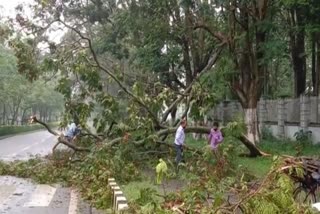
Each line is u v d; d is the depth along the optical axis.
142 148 18.64
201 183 12.05
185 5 24.73
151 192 9.45
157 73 31.77
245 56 24.70
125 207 8.70
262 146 24.95
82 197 13.02
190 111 19.38
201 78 25.14
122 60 38.34
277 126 30.86
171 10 28.19
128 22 28.95
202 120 20.16
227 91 28.39
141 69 32.06
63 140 18.66
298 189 8.59
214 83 24.80
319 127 25.27
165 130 18.98
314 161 8.56
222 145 17.02
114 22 33.09
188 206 8.10
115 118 18.78
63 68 19.41
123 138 17.45
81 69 18.83
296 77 32.22
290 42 31.45
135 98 18.59
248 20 23.95
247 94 24.62
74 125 19.67
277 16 29.83
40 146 33.75
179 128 17.53
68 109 19.89
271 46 22.69
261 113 33.22
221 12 24.83
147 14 28.55
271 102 32.22
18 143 37.69
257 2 23.34
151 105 18.92
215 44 28.80
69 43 22.25
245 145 20.03
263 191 7.19
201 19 25.78
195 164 16.78
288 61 41.28
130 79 29.22
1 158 23.77
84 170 15.94
